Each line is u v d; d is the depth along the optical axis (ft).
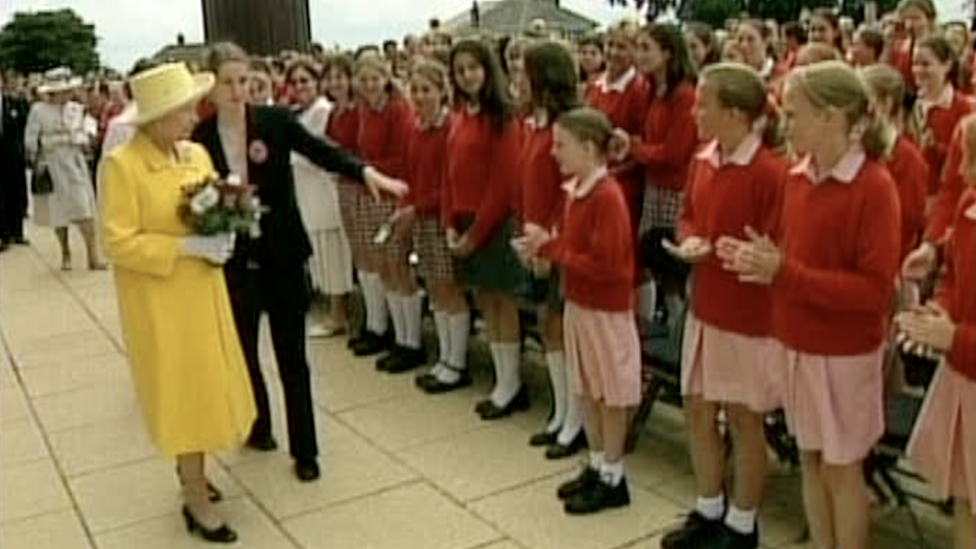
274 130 14.49
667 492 13.82
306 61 23.13
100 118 40.22
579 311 13.15
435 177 17.69
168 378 12.83
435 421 16.99
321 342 21.80
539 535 12.88
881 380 10.28
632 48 18.33
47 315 26.22
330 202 21.18
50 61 158.61
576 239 12.96
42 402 19.51
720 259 11.03
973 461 9.14
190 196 12.54
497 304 16.62
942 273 11.05
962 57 18.90
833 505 10.48
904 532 12.34
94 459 16.52
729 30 25.09
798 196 10.11
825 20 25.21
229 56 14.24
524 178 15.20
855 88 9.51
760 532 12.47
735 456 11.85
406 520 13.58
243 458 15.97
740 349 11.31
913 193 13.25
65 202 30.94
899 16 21.67
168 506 14.64
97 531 14.01
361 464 15.46
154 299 12.71
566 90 14.64
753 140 11.06
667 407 16.92
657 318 16.28
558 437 15.46
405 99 19.03
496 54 16.87
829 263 9.86
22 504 15.02
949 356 9.01
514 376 16.96
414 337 19.66
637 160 17.22
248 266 14.76
